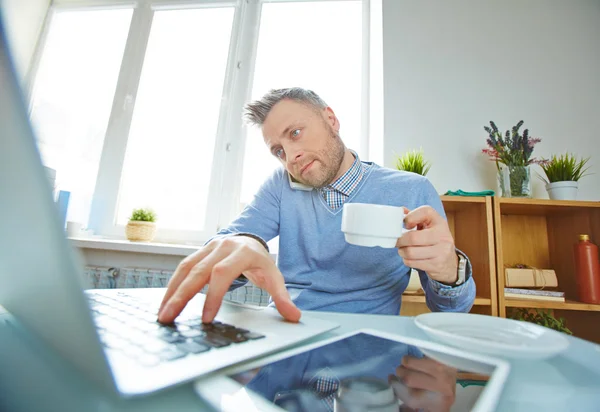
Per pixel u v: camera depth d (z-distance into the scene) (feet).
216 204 5.21
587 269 3.38
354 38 5.70
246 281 1.99
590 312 3.58
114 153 5.45
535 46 4.67
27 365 0.65
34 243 0.58
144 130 5.57
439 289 1.83
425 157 4.49
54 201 0.53
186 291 1.16
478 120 4.53
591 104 4.44
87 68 5.90
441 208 2.56
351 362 0.85
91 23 6.16
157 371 0.66
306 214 2.70
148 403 0.60
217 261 1.33
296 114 2.61
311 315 1.53
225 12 5.99
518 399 0.68
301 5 5.91
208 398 0.62
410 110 4.62
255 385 0.69
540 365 0.89
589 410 0.64
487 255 3.40
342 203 2.63
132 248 4.30
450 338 1.01
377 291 2.39
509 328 1.23
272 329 1.08
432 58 4.75
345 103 5.50
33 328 0.69
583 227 3.71
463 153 4.46
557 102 4.48
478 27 4.80
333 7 5.86
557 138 4.38
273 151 2.84
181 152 5.48
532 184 4.26
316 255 2.54
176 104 5.66
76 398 0.58
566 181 3.64
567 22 4.70
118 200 5.32
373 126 5.19
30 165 0.52
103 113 5.67
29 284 0.64
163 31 5.98
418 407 0.61
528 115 4.48
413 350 0.96
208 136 5.51
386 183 2.64
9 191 0.57
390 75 4.73
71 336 0.60
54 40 6.11
